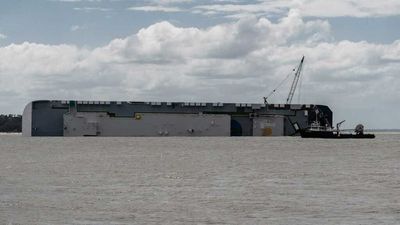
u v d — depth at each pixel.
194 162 142.25
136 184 92.31
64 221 60.94
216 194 80.12
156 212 65.75
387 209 67.88
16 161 146.88
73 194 79.94
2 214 64.44
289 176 105.44
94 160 150.12
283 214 64.94
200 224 59.94
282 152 187.25
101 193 81.06
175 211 66.25
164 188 86.94
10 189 85.44
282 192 82.25
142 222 60.78
